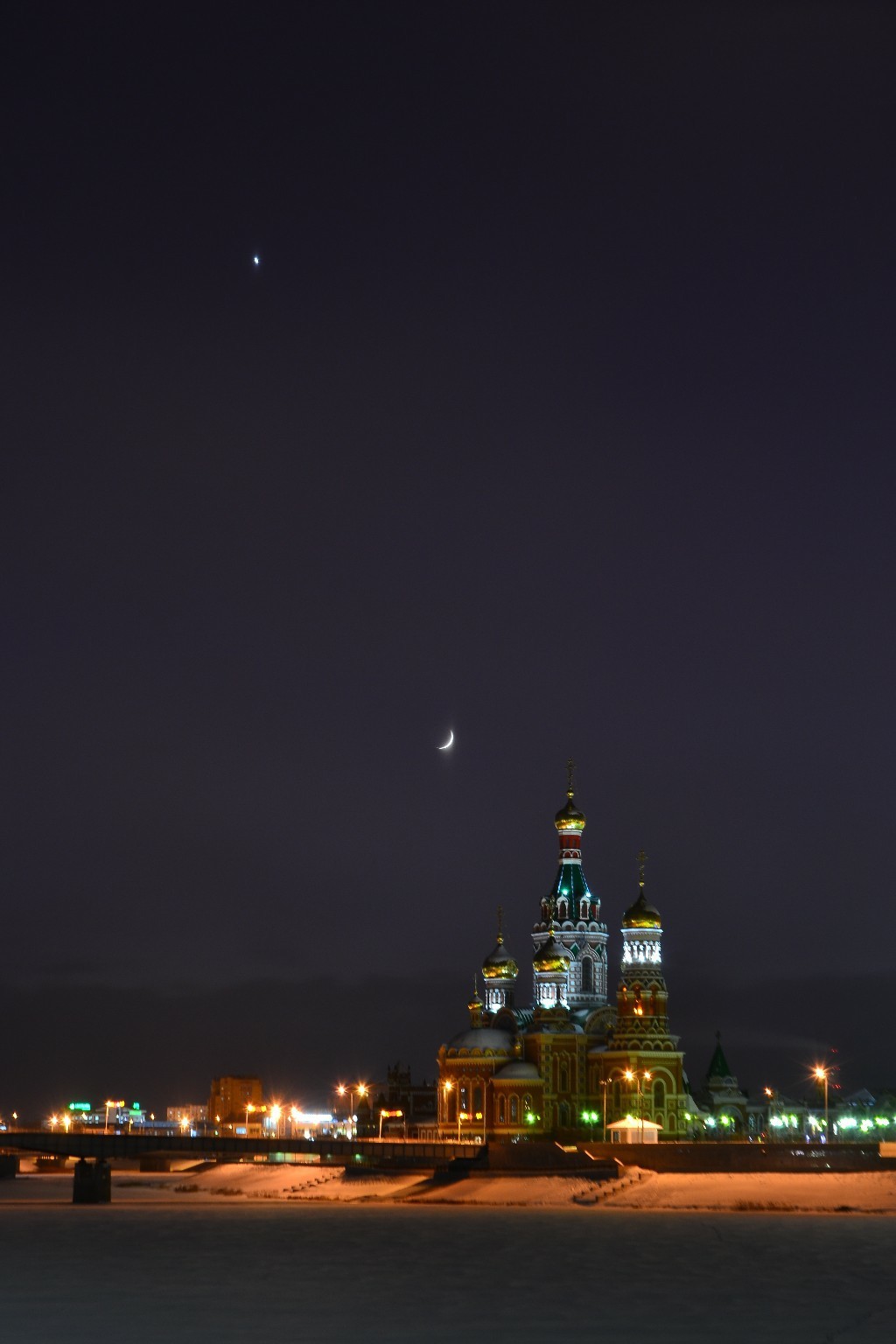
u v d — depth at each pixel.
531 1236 193.88
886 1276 157.38
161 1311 137.75
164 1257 174.12
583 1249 179.50
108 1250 180.88
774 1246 180.75
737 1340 124.56
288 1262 169.62
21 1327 129.62
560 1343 123.12
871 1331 128.38
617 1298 144.38
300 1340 123.69
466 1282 153.88
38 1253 178.88
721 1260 168.88
